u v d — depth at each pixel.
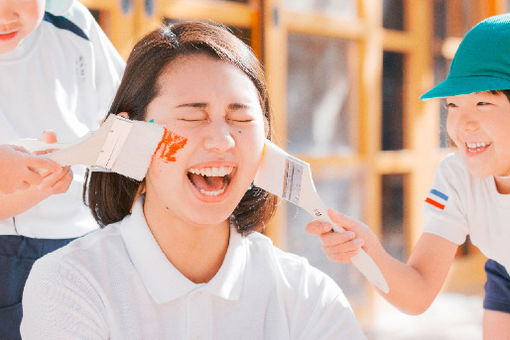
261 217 1.26
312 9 3.23
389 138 3.70
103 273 1.09
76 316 1.04
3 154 1.11
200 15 2.79
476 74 1.47
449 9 3.99
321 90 3.35
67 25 1.67
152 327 1.07
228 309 1.12
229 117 1.06
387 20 3.64
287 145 3.21
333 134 3.43
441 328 3.47
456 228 1.68
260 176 1.20
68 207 1.60
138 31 2.57
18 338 1.57
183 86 1.05
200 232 1.12
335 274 3.43
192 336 1.08
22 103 1.56
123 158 1.04
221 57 1.07
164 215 1.11
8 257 1.54
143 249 1.10
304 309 1.18
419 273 1.63
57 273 1.06
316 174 3.30
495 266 1.76
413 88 3.77
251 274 1.17
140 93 1.10
